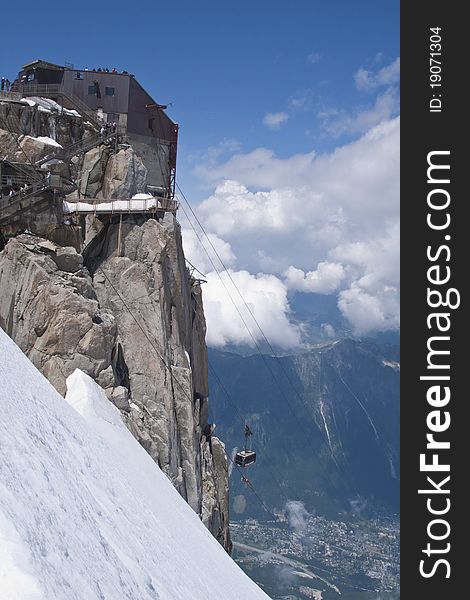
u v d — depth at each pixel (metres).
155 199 58.91
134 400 54.09
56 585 11.24
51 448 20.83
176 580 21.25
